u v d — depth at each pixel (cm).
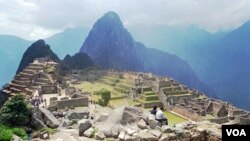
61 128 2259
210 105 10912
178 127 1817
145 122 1864
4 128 2033
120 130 1756
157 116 1919
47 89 9000
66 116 2736
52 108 4172
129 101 11238
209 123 1917
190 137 1750
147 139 1659
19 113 2306
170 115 10362
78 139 1706
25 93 9744
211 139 1748
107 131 1742
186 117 10038
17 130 2036
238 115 9512
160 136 1700
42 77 11475
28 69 13000
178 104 11119
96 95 10488
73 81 14738
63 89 10106
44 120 2398
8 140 1764
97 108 4525
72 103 5044
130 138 1662
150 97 11719
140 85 13012
